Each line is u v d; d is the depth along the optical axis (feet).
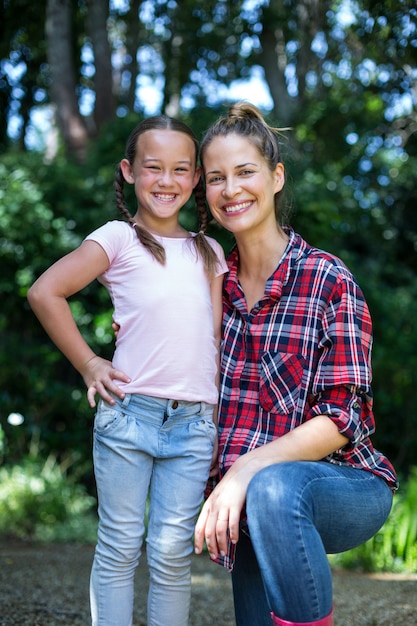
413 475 21.40
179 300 6.70
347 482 5.68
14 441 22.38
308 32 36.65
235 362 6.68
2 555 15.43
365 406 6.17
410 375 25.55
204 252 7.05
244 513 5.93
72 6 33.76
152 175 7.15
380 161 40.55
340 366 5.96
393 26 11.95
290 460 5.68
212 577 13.65
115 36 45.57
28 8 32.45
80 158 30.48
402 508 16.69
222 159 6.64
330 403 5.89
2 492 19.36
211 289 7.06
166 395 6.56
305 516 5.16
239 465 5.67
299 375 6.22
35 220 22.99
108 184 24.36
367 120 37.96
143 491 6.57
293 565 5.04
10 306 23.65
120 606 6.37
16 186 23.02
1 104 35.78
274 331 6.38
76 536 18.57
